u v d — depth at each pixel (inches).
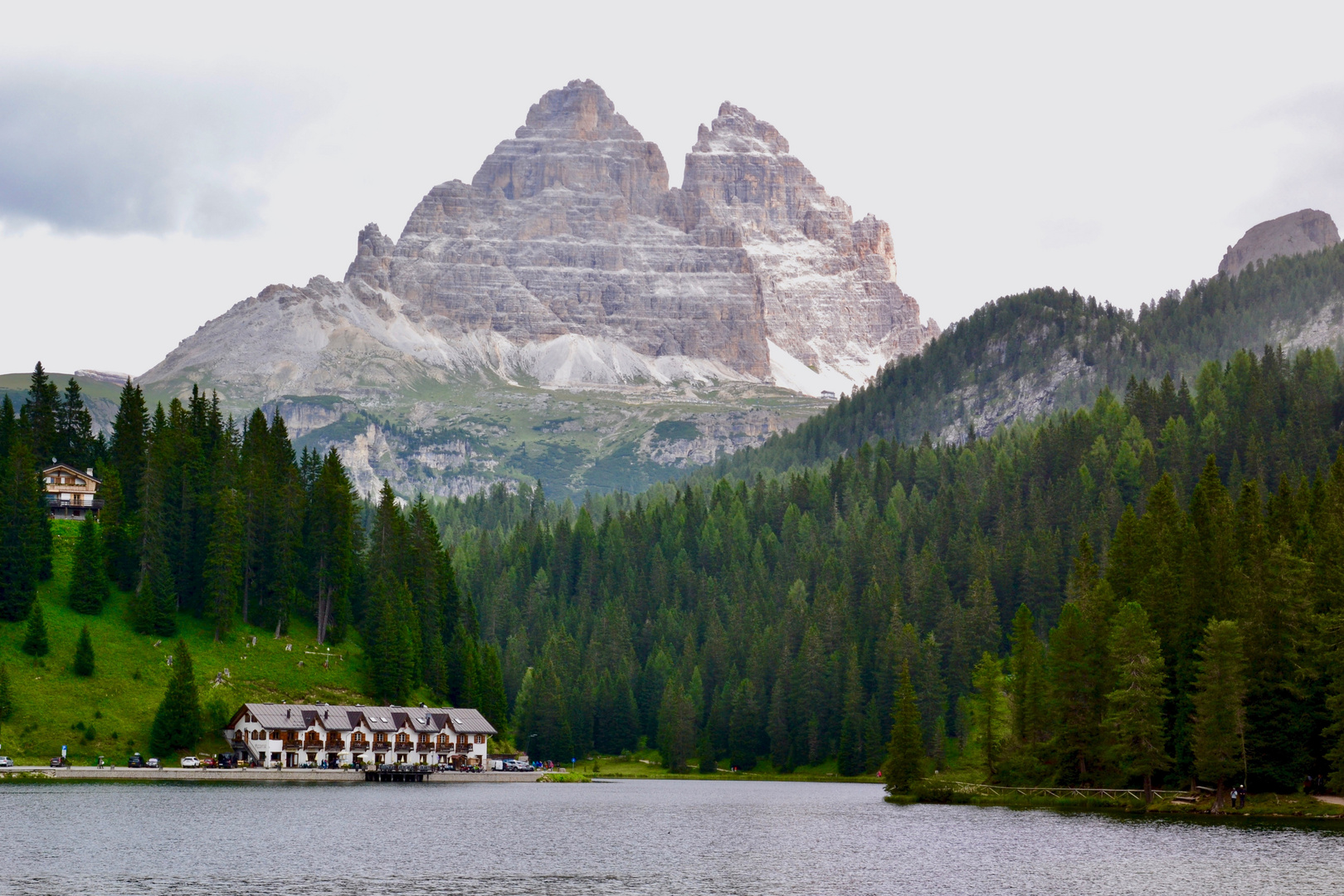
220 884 4694.9
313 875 4889.3
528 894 4640.8
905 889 4726.9
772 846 5723.4
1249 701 6097.4
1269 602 6151.6
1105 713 6569.9
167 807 6530.5
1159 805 6215.6
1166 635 6501.0
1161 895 4424.2
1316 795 5959.6
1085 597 7165.4
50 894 4480.8
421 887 4731.8
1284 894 4402.1
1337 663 5792.3
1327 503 6939.0
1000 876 4869.6
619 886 4805.6
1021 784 7283.5
